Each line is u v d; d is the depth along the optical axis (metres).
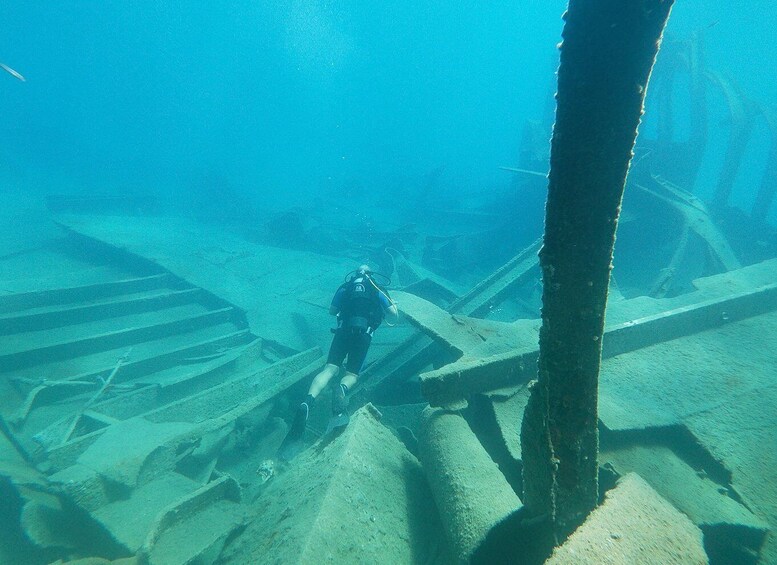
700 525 2.39
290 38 80.00
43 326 6.32
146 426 3.71
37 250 10.05
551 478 1.65
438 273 11.55
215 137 54.78
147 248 9.41
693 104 11.23
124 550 2.70
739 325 4.56
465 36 99.19
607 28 1.12
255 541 2.43
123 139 44.28
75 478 2.93
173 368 5.97
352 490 2.55
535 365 3.61
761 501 2.59
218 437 4.30
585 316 1.41
